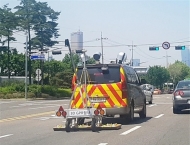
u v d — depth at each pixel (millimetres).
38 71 57406
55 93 55562
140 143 10953
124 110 15109
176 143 10945
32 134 13508
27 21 60719
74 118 13930
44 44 64125
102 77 15344
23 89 52344
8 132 14266
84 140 11664
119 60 16844
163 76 113688
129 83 16031
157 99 42031
